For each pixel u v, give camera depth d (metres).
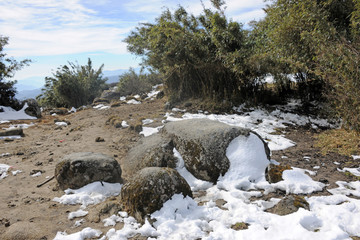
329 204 3.27
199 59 9.53
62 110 14.55
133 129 7.55
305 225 2.84
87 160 4.30
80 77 19.97
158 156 4.61
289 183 3.76
